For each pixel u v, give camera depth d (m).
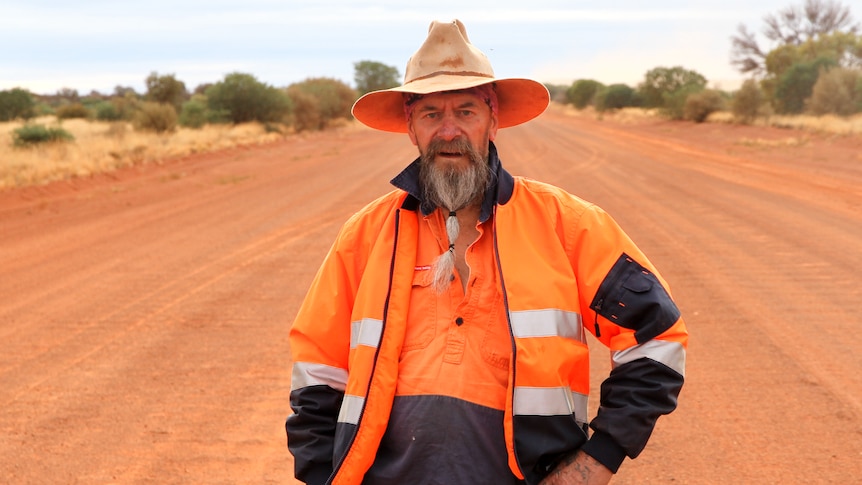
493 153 2.34
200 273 9.50
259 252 10.73
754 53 71.88
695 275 8.55
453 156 2.27
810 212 12.83
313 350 2.35
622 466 4.31
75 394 5.60
